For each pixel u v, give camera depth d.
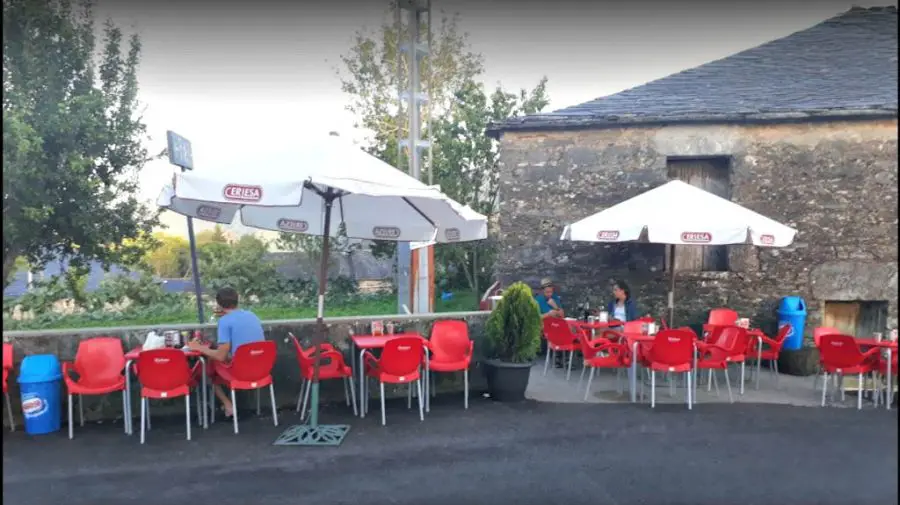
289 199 4.48
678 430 5.75
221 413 6.28
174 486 4.45
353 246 18.61
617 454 5.12
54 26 12.68
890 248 8.53
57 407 5.69
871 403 6.69
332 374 6.03
